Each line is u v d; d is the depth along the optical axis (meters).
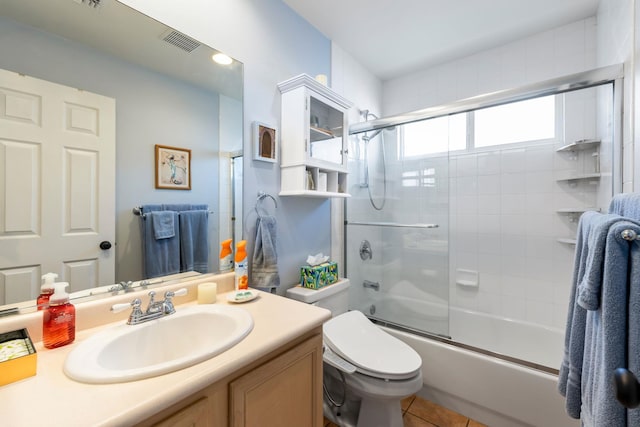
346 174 1.86
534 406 1.35
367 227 2.29
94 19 0.98
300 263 1.79
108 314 0.95
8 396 0.57
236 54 1.41
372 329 1.55
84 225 0.96
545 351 1.96
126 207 1.06
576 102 1.87
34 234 0.86
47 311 0.77
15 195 0.83
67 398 0.56
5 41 0.81
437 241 2.11
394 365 1.27
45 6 0.89
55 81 0.90
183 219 1.22
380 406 1.34
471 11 1.76
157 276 1.14
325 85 1.64
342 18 1.82
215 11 1.33
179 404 0.64
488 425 1.49
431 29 1.94
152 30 1.12
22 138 0.84
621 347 0.54
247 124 1.47
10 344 0.70
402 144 2.21
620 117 1.30
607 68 1.32
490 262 2.21
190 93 1.25
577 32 1.86
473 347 1.61
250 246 1.48
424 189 2.15
